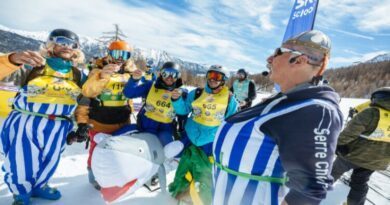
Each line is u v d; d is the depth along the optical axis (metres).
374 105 2.86
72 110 2.76
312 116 1.15
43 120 2.59
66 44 2.58
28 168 2.59
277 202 1.32
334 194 3.97
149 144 2.92
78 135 2.95
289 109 1.21
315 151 1.12
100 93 3.20
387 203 3.89
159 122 3.28
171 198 3.22
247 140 1.33
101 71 2.81
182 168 3.14
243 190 1.36
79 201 2.93
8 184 2.62
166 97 3.26
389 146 2.89
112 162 2.56
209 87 3.18
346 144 3.05
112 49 3.22
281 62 1.39
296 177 1.16
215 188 1.52
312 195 1.13
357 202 3.13
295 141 1.15
